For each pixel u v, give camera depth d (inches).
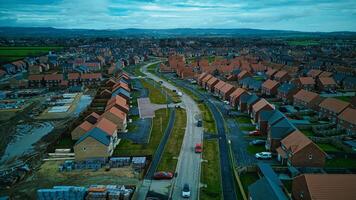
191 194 2126.0
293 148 2454.5
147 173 2444.6
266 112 3267.7
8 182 2332.7
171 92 5565.9
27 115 4298.7
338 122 3484.3
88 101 5068.9
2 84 6624.0
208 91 5605.3
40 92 5772.6
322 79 5757.9
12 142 3294.8
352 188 1734.7
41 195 2028.8
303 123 3572.8
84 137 2689.5
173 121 3799.2
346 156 2721.5
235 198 2068.2
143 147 2977.4
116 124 3385.8
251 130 3412.9
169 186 2242.9
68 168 2527.1
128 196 2043.6
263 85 5388.8
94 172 2485.2
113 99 4131.4
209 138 3189.0
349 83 5792.3
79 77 6550.2
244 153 2807.6
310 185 1760.6
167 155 2783.0
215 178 2347.4
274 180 2079.2
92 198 2023.9
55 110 4512.8
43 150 3021.7
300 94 4411.9
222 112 4160.9
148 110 4340.6
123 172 2472.9
